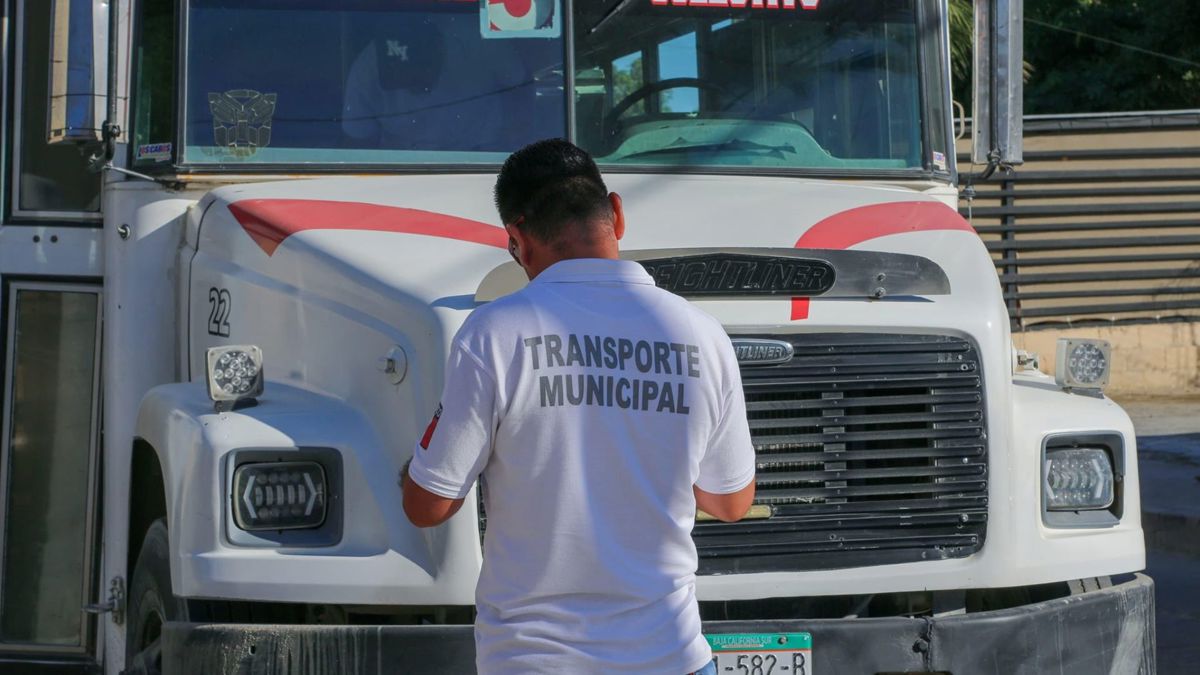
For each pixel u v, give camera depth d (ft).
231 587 17.17
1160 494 47.52
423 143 22.13
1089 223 73.26
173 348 21.97
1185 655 31.60
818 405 18.04
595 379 12.44
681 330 12.80
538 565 12.35
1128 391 74.33
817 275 18.22
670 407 12.58
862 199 21.33
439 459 12.42
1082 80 99.35
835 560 18.06
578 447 12.37
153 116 22.04
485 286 17.61
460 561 16.97
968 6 74.95
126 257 21.83
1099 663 18.78
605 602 12.36
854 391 18.19
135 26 22.15
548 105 22.49
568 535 12.32
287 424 17.80
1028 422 18.99
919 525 18.26
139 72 22.13
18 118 24.32
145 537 20.45
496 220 19.67
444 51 22.41
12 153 24.23
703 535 17.80
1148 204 73.36
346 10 22.31
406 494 12.80
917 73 23.94
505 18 22.54
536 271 13.35
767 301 18.03
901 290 18.54
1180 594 37.68
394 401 17.60
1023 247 73.26
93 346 24.09
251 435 17.51
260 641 17.03
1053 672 18.29
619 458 12.42
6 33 24.50
